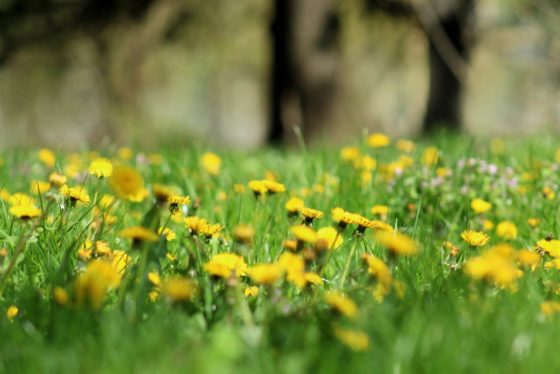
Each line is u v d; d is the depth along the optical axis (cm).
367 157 832
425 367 289
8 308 360
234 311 356
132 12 2341
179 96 5434
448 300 351
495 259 353
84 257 397
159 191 378
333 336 310
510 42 2636
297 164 960
